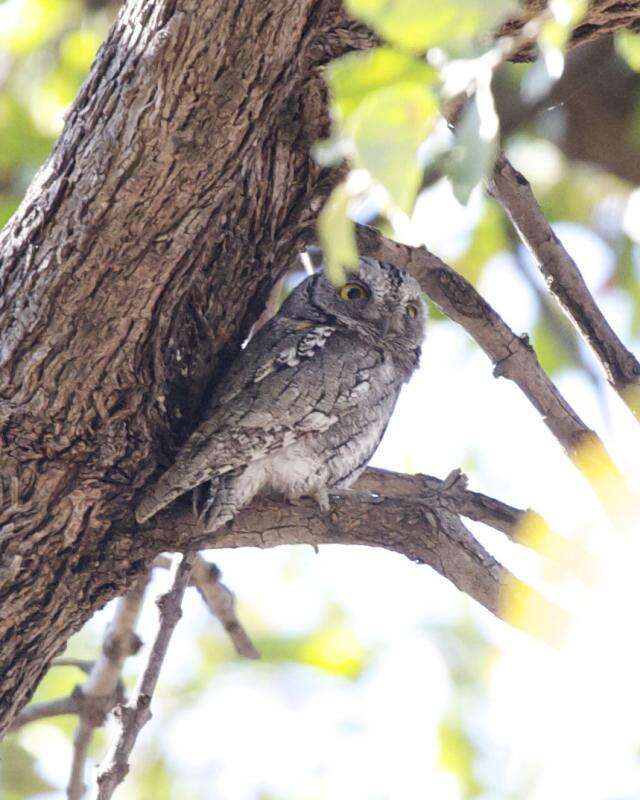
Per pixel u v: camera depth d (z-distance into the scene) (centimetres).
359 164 406
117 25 655
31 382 691
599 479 763
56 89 1347
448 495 767
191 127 639
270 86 645
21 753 1262
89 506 732
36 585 736
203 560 920
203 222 675
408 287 1092
